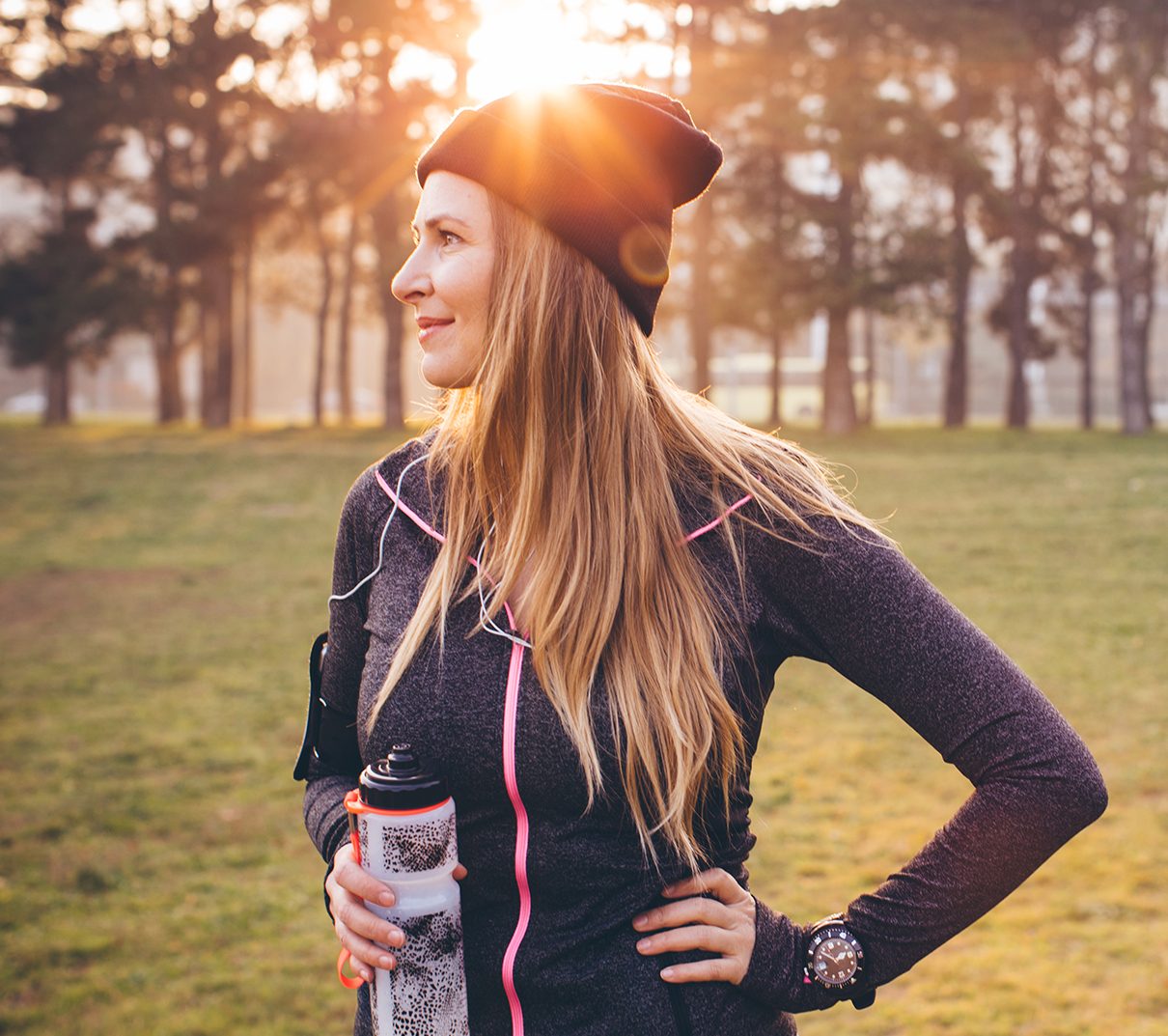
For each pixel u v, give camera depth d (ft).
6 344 115.85
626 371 4.42
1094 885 16.92
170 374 143.13
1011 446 93.61
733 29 103.60
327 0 106.73
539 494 4.31
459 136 4.37
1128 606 35.91
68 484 71.67
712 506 4.43
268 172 110.63
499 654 4.29
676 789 4.11
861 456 84.02
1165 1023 13.28
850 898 16.62
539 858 4.17
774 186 107.34
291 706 28.04
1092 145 122.93
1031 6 116.98
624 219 4.34
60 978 14.94
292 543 52.80
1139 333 128.36
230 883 17.92
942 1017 13.61
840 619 4.30
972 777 4.26
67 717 27.20
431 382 4.64
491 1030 4.25
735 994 4.28
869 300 102.73
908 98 107.14
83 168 120.26
